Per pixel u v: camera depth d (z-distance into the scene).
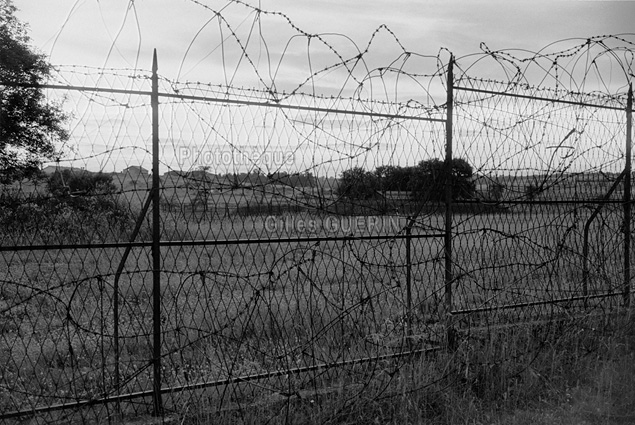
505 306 6.54
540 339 6.49
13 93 4.88
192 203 5.04
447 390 5.52
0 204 4.81
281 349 5.73
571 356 6.55
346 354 5.86
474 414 5.31
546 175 6.89
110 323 7.25
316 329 6.34
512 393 5.80
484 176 6.44
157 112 4.67
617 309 7.25
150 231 5.32
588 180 7.39
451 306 6.13
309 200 5.30
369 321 6.23
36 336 6.72
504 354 5.97
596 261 7.55
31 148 4.97
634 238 7.93
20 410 4.39
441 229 6.07
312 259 5.44
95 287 8.99
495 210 6.69
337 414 4.92
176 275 9.52
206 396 4.97
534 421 5.24
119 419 4.61
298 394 4.88
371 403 5.13
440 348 5.89
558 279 7.33
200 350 6.02
